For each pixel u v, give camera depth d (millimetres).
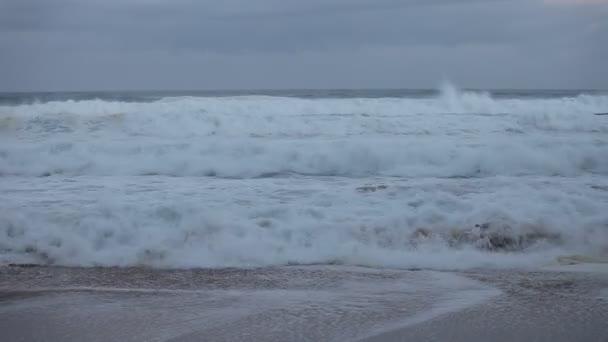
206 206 8375
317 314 5109
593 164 11844
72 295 5746
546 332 4664
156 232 7477
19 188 10016
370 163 11867
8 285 6078
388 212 8125
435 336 4594
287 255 6930
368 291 5754
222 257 6902
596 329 4723
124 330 4789
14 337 4664
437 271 6441
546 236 7395
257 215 8000
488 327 4770
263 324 4879
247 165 11797
